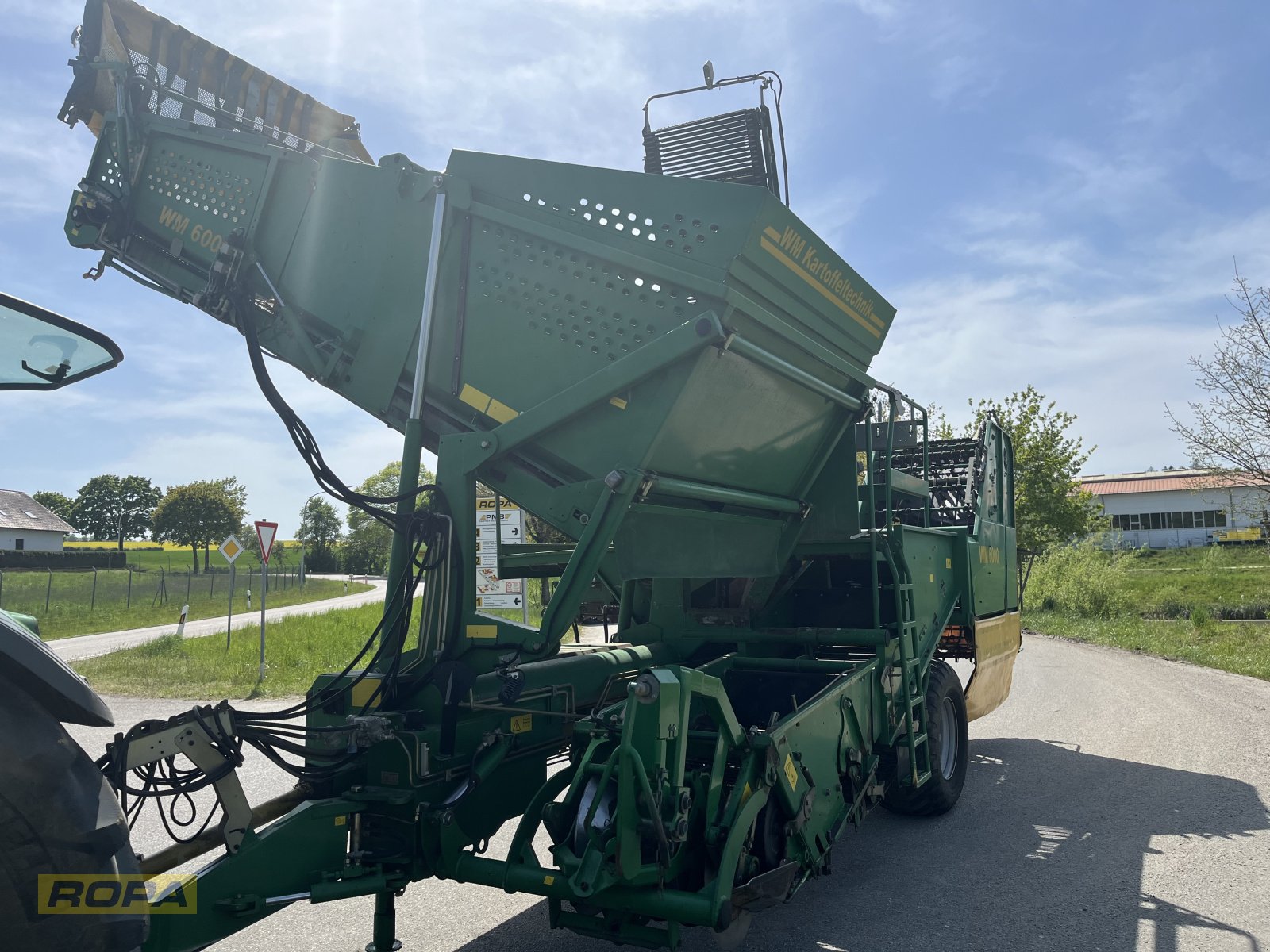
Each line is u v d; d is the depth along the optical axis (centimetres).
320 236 425
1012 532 853
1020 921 425
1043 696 1107
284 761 317
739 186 386
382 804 329
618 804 304
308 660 1481
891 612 584
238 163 443
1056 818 599
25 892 207
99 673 1345
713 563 468
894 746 522
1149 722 923
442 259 403
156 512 6750
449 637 376
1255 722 913
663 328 379
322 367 421
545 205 401
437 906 454
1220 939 401
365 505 387
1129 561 2769
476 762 359
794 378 446
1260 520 2177
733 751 357
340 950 395
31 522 5825
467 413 404
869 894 464
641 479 374
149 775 284
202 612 3334
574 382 385
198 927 278
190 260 448
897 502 668
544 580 547
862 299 505
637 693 316
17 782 208
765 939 407
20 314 273
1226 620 2202
